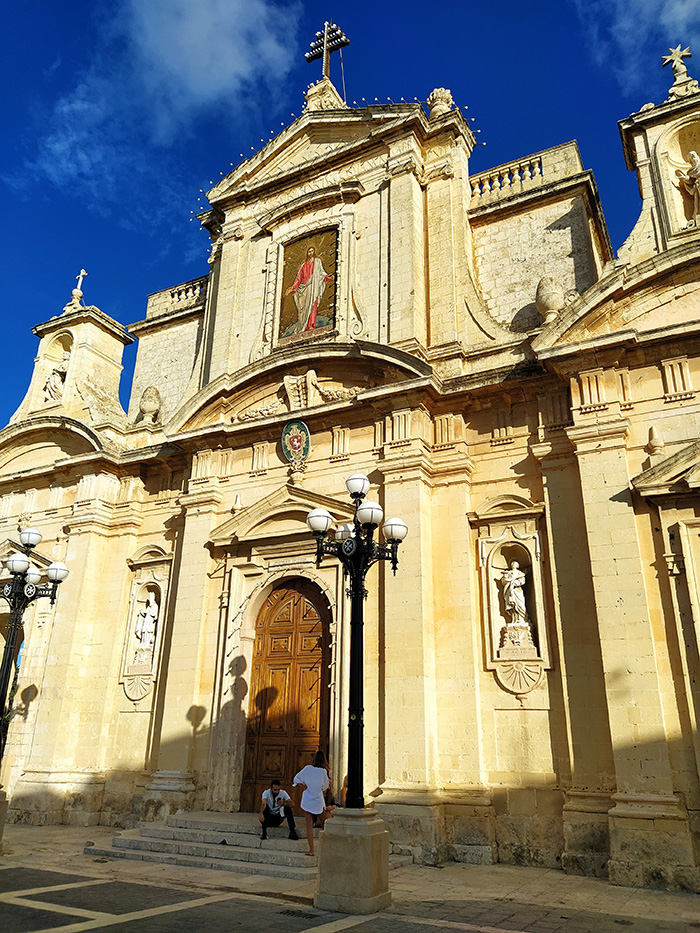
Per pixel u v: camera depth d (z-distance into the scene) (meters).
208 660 19.39
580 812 13.99
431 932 9.05
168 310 27.84
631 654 14.23
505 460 17.59
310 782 13.88
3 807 15.13
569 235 19.95
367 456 18.80
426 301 20.19
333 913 10.11
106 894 11.15
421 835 14.58
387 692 16.19
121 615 21.91
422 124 21.38
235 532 19.86
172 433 21.83
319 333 20.97
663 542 14.83
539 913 10.33
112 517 23.23
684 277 16.38
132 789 19.75
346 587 17.80
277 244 23.14
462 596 16.75
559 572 15.92
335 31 26.12
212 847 14.39
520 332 19.56
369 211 21.61
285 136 23.92
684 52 19.20
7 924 9.06
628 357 16.42
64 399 25.83
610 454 15.73
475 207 21.31
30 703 22.05
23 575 16.09
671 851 12.60
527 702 15.60
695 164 17.62
